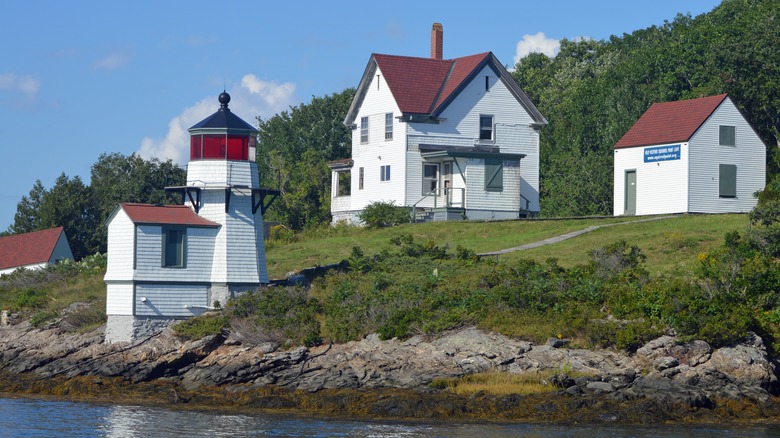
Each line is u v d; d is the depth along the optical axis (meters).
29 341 71.31
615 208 93.44
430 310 63.84
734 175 88.88
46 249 104.44
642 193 90.94
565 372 56.47
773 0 118.56
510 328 60.12
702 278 61.75
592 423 52.12
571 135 125.31
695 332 57.16
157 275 68.12
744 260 63.28
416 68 99.81
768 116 98.62
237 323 65.62
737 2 129.62
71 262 92.75
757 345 57.00
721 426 51.56
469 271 71.06
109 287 68.06
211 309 68.88
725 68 99.38
